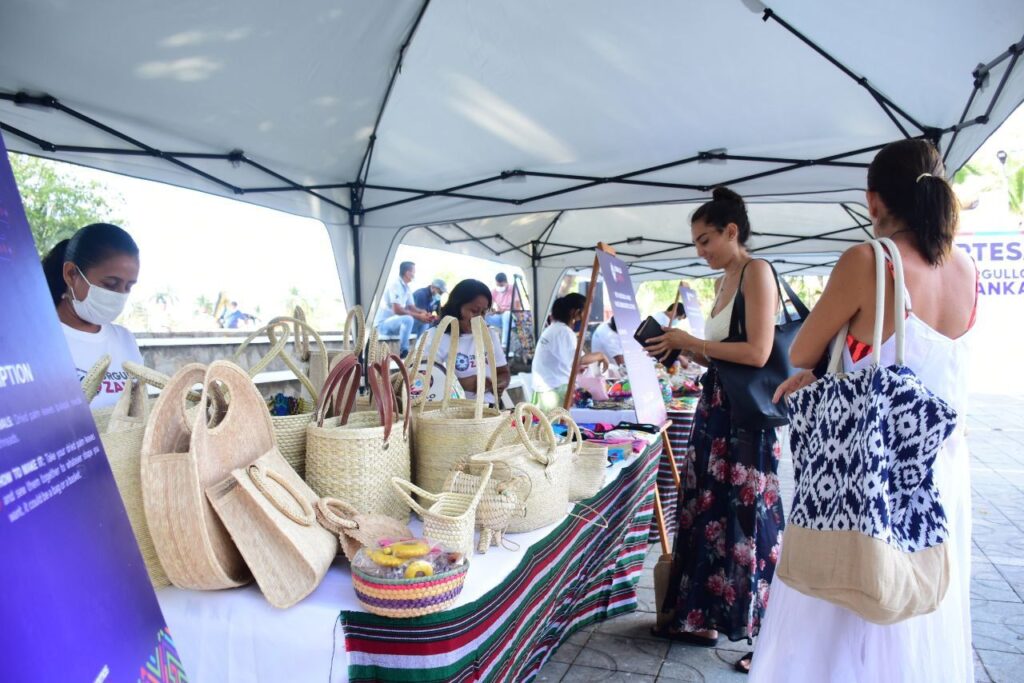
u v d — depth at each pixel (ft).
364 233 14.98
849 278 4.66
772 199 13.58
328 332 25.23
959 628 4.71
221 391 4.50
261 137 11.14
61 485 2.21
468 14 9.71
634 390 8.55
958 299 4.72
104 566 2.38
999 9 7.30
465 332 11.08
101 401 6.75
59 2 6.97
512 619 4.45
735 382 7.45
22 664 1.78
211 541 3.73
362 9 9.07
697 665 8.16
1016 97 7.55
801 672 4.79
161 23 7.79
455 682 3.67
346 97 10.98
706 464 7.95
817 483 4.42
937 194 4.51
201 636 3.88
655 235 25.23
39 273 2.31
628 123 12.02
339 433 4.54
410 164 13.67
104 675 2.19
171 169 10.48
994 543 12.94
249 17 8.28
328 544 4.10
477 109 11.84
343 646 3.71
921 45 8.72
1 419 1.90
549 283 27.58
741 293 7.64
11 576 1.81
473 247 23.11
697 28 9.61
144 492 3.67
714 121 11.71
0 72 7.69
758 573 7.69
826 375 4.61
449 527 4.10
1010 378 47.39
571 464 5.73
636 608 9.93
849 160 12.04
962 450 4.82
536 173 13.60
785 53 9.87
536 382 15.96
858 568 4.05
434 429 5.32
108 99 8.75
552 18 9.69
